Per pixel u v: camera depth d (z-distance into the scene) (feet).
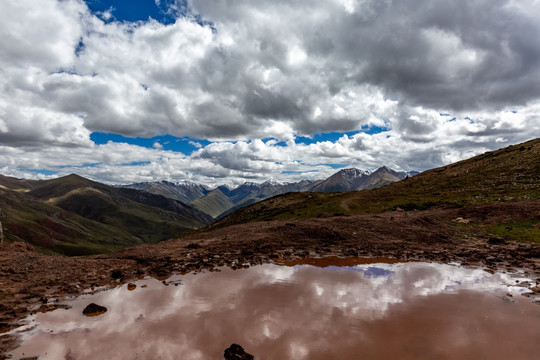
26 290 51.37
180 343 34.24
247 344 33.94
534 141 341.62
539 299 48.70
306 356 31.35
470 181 265.13
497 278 61.21
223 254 84.89
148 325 39.01
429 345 33.78
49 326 38.58
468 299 48.91
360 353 32.04
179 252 88.07
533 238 102.17
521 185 210.18
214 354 31.89
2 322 39.19
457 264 73.72
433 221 140.97
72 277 60.54
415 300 48.26
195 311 43.75
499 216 139.64
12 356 31.22
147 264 73.41
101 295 50.88
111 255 88.53
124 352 32.12
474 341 34.81
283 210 302.25
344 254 85.15
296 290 53.36
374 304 46.57
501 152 343.26
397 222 132.98
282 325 38.96
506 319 40.96
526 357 31.27
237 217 362.33
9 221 650.02
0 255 70.54
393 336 35.94
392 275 63.57
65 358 30.94
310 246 95.55
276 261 77.25
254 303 46.93
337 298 49.39
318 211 249.14
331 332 37.01
